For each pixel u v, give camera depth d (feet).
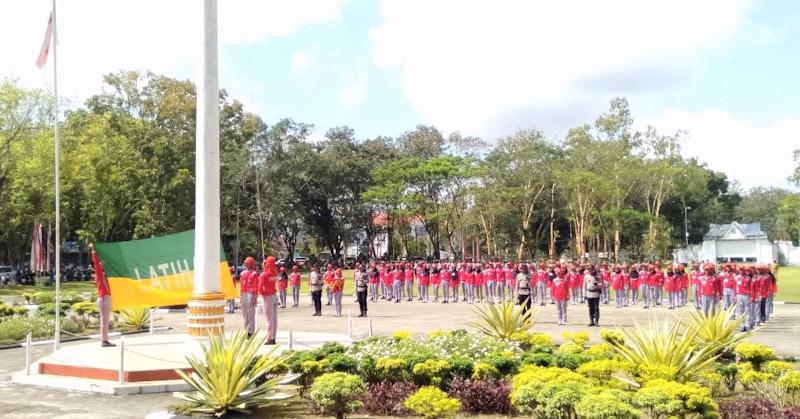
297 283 108.27
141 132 180.24
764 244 304.30
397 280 117.91
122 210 183.52
